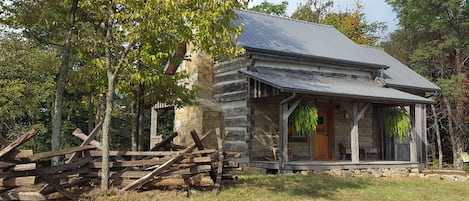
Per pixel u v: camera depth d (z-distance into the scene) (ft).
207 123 50.16
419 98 49.49
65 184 26.32
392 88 55.57
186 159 28.35
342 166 44.45
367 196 31.14
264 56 47.52
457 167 68.64
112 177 27.48
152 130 60.59
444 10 76.23
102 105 43.50
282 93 41.83
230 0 25.43
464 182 42.78
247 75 45.55
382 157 56.44
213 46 26.94
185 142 52.16
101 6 27.91
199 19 25.35
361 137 55.98
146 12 24.57
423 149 59.26
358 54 56.24
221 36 26.96
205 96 52.16
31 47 56.29
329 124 53.31
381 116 57.00
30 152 22.30
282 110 42.55
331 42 58.18
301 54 48.42
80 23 36.14
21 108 58.85
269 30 55.11
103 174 26.68
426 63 80.02
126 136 87.92
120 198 25.13
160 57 29.84
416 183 40.83
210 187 30.22
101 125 30.19
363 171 45.65
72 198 24.26
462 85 70.90
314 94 40.93
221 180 32.27
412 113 51.72
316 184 35.37
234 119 49.01
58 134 32.83
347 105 47.16
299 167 42.39
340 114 53.88
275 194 29.58
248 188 31.35
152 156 30.73
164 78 36.76
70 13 33.27
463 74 72.02
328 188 33.94
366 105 47.32
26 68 57.06
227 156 31.81
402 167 48.32
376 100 45.78
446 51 79.10
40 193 22.08
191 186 29.12
